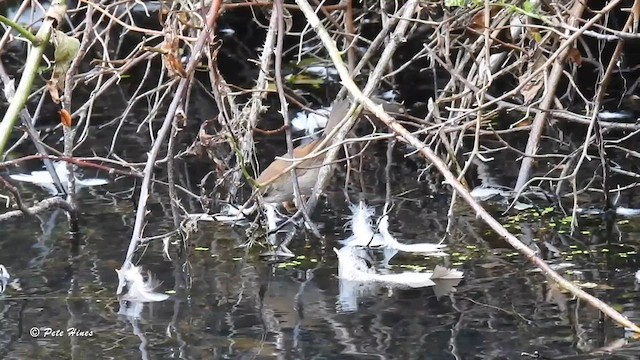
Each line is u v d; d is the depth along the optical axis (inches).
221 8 272.5
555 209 302.0
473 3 281.0
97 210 308.0
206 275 254.7
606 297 231.6
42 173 346.9
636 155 315.9
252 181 245.4
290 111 409.7
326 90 440.1
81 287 246.1
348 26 355.9
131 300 237.1
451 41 351.3
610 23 414.3
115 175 342.6
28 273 256.5
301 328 216.5
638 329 186.2
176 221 278.1
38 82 457.7
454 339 209.6
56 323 223.0
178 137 382.9
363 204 293.3
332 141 289.4
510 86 389.7
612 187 319.3
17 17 304.5
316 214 301.3
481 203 310.3
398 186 327.0
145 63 463.5
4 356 204.7
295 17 459.2
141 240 249.0
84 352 205.8
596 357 197.6
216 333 215.6
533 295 235.0
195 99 441.1
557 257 261.6
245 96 431.5
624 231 280.5
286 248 273.0
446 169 200.7
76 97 444.8
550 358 197.9
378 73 286.5
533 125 317.7
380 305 231.0
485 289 240.2
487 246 272.7
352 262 258.2
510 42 332.2
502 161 349.4
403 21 290.0
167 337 213.3
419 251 269.7
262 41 488.4
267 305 232.2
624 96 410.3
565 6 317.4
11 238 284.8
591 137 321.4
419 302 232.5
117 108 426.3
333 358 200.4
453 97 302.0
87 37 301.7
